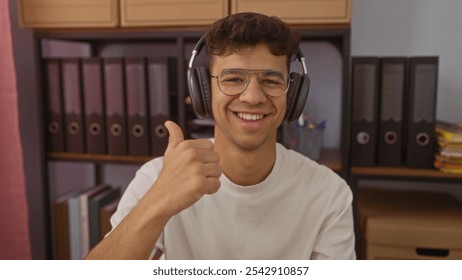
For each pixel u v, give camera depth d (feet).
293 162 3.30
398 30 5.65
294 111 3.00
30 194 6.40
